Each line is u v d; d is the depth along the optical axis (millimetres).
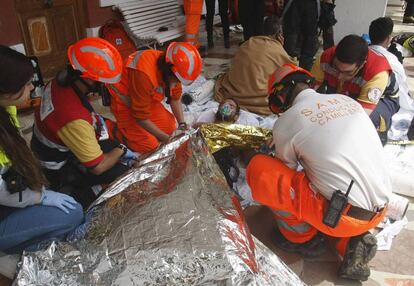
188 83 2117
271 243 2025
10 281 1764
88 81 1740
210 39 5637
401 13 8844
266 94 3279
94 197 2051
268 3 5188
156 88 2250
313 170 1688
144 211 1654
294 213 1765
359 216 1669
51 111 1727
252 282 1426
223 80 3586
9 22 3896
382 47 2871
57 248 1623
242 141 2473
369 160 1636
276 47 3346
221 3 5336
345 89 2453
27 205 1668
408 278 1843
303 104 1739
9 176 1539
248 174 1843
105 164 1913
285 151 1773
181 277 1438
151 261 1479
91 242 1608
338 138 1618
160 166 1929
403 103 3268
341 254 1872
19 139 1527
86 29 4766
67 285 1479
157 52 2277
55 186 2000
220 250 1506
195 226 1592
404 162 2656
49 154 1886
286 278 1552
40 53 4371
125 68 2307
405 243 2045
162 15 5320
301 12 4273
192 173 1841
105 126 2311
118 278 1447
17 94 1447
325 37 4898
